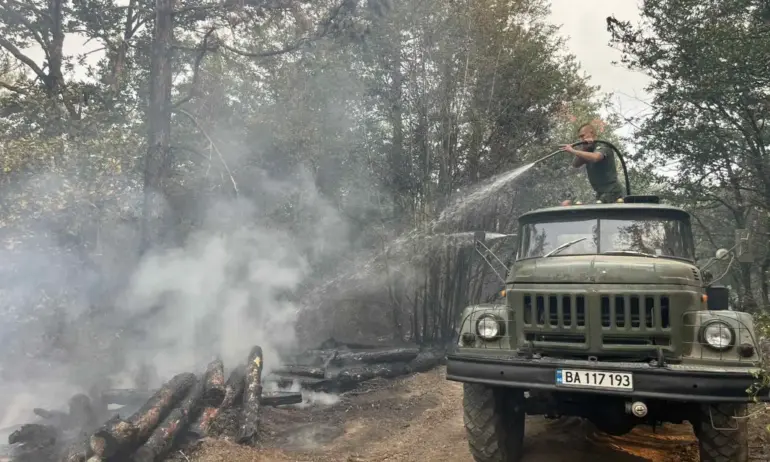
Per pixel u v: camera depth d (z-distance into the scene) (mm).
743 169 13266
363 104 13656
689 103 12945
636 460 5465
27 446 5766
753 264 14023
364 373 9125
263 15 12297
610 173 6797
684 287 4586
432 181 12344
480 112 12234
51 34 15688
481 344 5035
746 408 4500
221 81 15961
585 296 4637
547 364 4434
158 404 5824
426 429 6715
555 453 5711
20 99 13164
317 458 5754
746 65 11352
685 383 4078
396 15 12141
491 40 12258
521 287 5012
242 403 7012
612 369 4250
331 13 11914
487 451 5082
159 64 12258
